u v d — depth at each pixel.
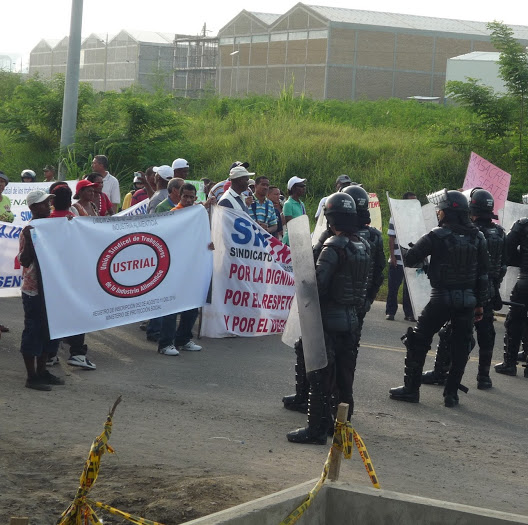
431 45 53.53
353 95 52.34
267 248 10.89
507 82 21.06
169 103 24.14
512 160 21.14
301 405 7.67
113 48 69.19
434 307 8.16
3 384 7.92
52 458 5.72
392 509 4.02
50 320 8.28
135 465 5.64
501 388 9.26
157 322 10.43
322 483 4.04
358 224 7.64
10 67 50.47
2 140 26.58
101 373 8.72
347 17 52.25
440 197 8.23
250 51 56.88
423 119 29.83
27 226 8.12
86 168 21.19
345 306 6.68
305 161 23.34
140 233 9.23
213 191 13.09
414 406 8.26
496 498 5.58
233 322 10.83
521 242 9.77
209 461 5.89
